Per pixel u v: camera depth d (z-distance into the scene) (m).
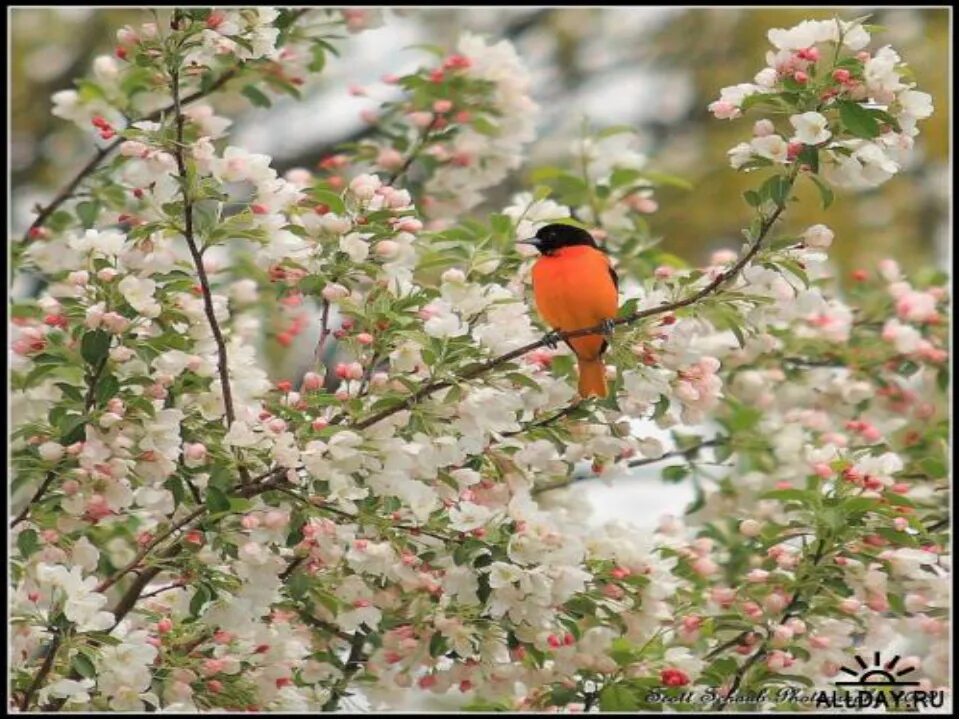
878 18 24.75
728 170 24.36
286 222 10.39
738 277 10.19
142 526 12.09
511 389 10.38
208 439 10.38
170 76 10.23
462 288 10.79
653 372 10.34
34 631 9.88
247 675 10.59
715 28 26.25
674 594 11.31
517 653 10.68
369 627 11.23
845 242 23.66
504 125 13.64
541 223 11.80
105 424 9.88
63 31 23.75
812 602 10.84
